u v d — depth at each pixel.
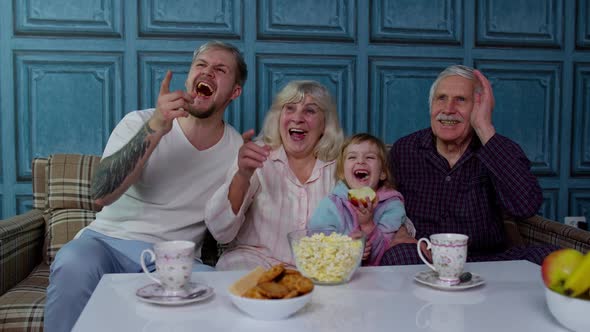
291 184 1.73
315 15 2.43
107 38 2.31
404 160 1.89
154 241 1.76
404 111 2.53
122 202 1.79
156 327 0.89
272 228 1.70
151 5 2.32
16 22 2.26
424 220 1.84
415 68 2.52
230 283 1.13
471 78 1.81
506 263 1.30
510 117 2.61
